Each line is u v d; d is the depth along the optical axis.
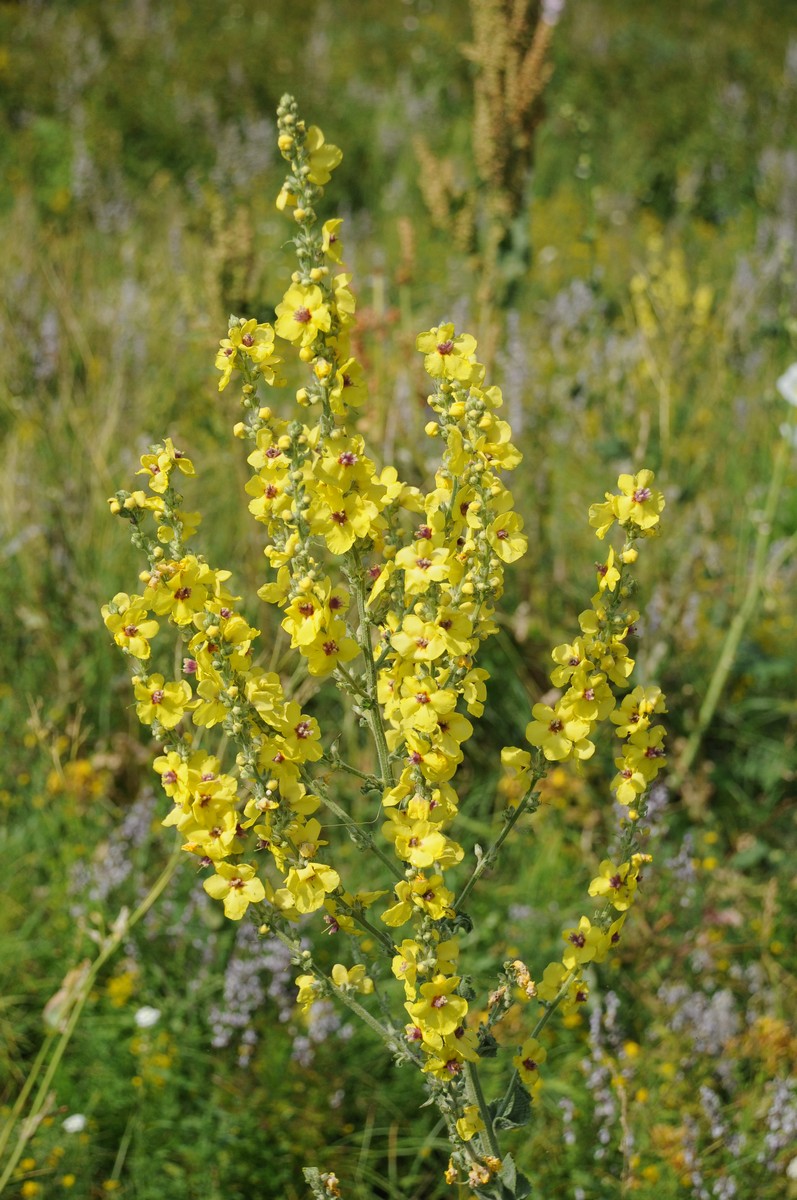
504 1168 1.91
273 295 6.25
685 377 4.74
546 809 3.64
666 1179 2.76
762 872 3.70
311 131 1.61
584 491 4.57
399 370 4.14
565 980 1.87
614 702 1.75
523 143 4.26
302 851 1.71
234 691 1.66
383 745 1.79
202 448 4.55
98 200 7.32
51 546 4.05
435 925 1.76
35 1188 2.72
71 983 2.86
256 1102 2.89
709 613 4.36
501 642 3.94
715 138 10.05
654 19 13.71
